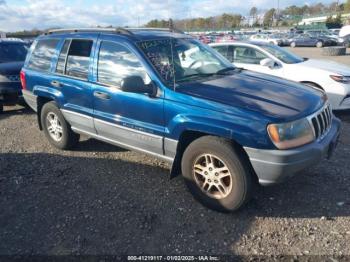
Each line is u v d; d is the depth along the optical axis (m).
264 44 8.26
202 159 3.72
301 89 4.11
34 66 5.57
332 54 23.58
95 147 5.64
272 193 4.05
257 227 3.45
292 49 33.06
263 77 4.46
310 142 3.46
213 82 4.02
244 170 3.44
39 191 4.27
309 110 3.57
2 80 7.92
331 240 3.22
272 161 3.27
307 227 3.42
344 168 4.61
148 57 4.09
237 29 86.50
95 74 4.54
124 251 3.16
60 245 3.27
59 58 5.10
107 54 4.44
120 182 4.44
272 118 3.27
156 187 4.29
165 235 3.37
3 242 3.33
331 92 7.00
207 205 3.77
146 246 3.22
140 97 4.01
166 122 3.83
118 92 4.23
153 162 5.02
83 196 4.12
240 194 3.50
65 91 4.95
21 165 5.05
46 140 6.11
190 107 3.62
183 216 3.67
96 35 4.64
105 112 4.46
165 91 3.82
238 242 3.25
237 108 3.40
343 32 33.66
